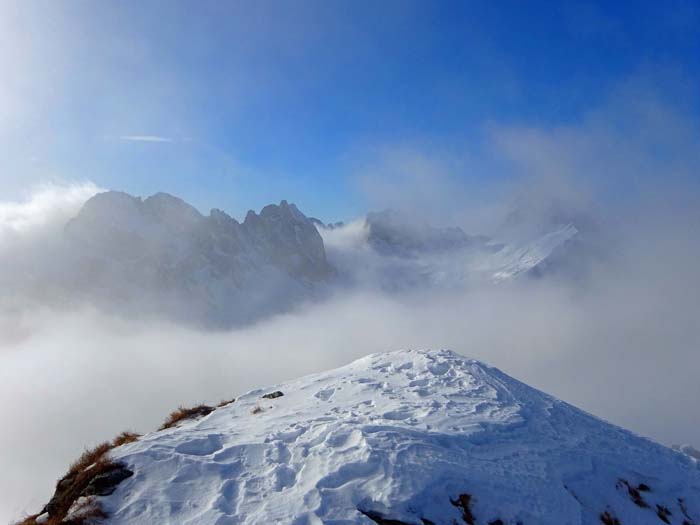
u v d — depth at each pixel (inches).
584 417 712.4
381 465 451.8
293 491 421.1
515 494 468.8
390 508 406.6
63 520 394.9
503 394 726.5
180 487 424.8
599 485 537.0
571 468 544.7
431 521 409.1
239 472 452.1
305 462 467.2
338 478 436.5
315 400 701.3
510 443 571.5
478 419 614.5
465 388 738.2
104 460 463.8
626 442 660.1
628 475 581.9
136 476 437.1
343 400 693.9
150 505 401.1
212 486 427.2
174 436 520.4
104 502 407.5
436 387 741.9
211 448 499.2
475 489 455.2
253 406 711.7
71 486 452.1
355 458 461.4
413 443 498.3
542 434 614.9
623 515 511.2
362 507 409.4
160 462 454.6
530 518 444.1
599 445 624.1
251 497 412.2
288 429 547.8
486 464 510.6
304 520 381.1
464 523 421.1
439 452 498.6
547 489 493.0
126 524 382.6
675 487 592.7
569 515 464.1
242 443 502.6
